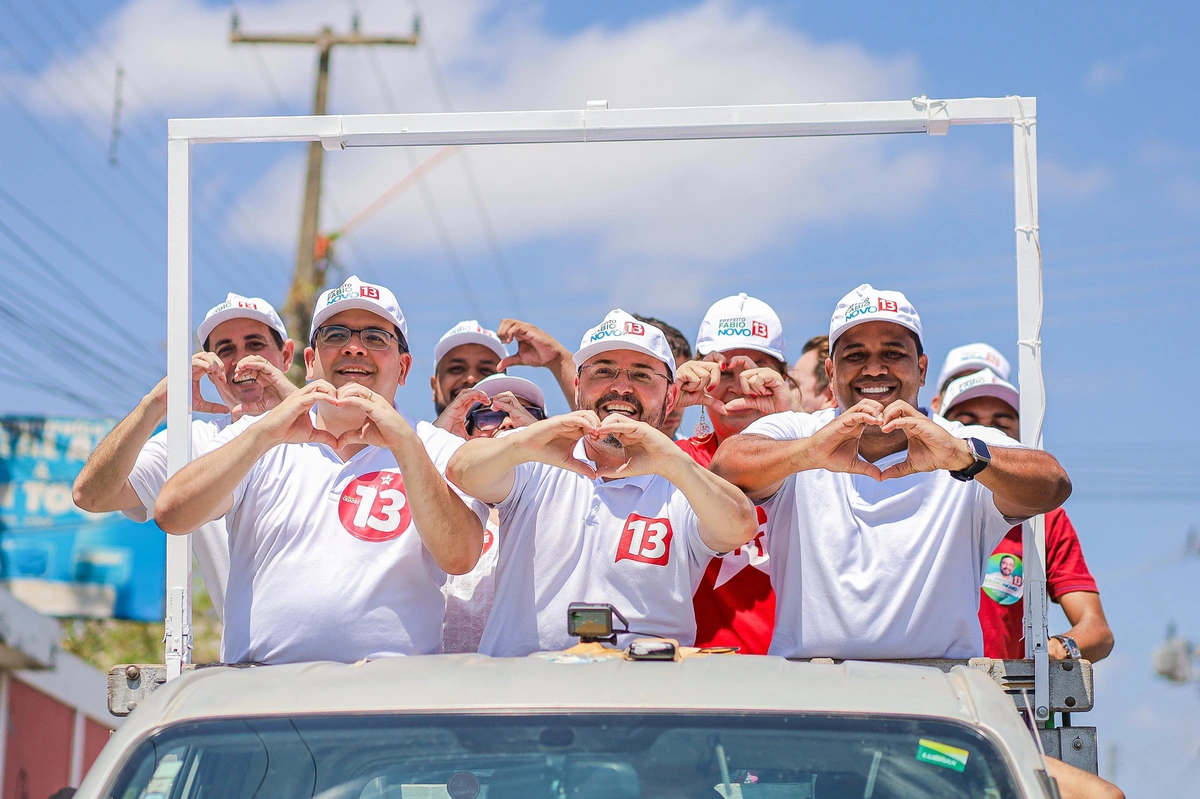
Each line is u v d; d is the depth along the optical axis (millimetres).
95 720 17266
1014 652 5230
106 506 4211
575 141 3951
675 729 2629
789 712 2662
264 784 2592
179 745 2652
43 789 15664
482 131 3908
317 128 3908
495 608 3830
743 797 2539
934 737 2609
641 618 3785
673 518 3865
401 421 3598
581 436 3629
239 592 3762
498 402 4797
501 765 2588
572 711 2666
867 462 3926
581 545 3832
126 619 17672
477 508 3938
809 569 3859
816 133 3910
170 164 3912
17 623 14602
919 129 3887
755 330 5141
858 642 3762
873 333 4141
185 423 3846
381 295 4223
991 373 6121
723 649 3203
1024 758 2570
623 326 4020
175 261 3877
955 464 3572
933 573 3801
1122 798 3225
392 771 2596
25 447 17797
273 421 3562
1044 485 3588
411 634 3725
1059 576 5539
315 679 2867
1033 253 3816
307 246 18547
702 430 5148
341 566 3719
